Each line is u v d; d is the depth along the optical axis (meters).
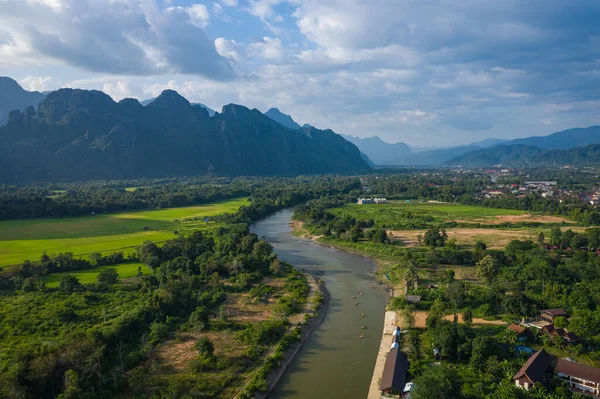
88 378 66.25
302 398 68.31
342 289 126.00
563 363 68.69
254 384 70.19
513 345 79.50
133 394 66.38
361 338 91.00
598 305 95.56
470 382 67.69
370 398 67.69
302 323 97.50
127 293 108.81
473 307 101.38
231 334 90.38
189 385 69.44
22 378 62.81
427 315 98.69
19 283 111.25
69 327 85.81
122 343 81.00
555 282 109.88
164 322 94.00
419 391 60.66
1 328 85.06
